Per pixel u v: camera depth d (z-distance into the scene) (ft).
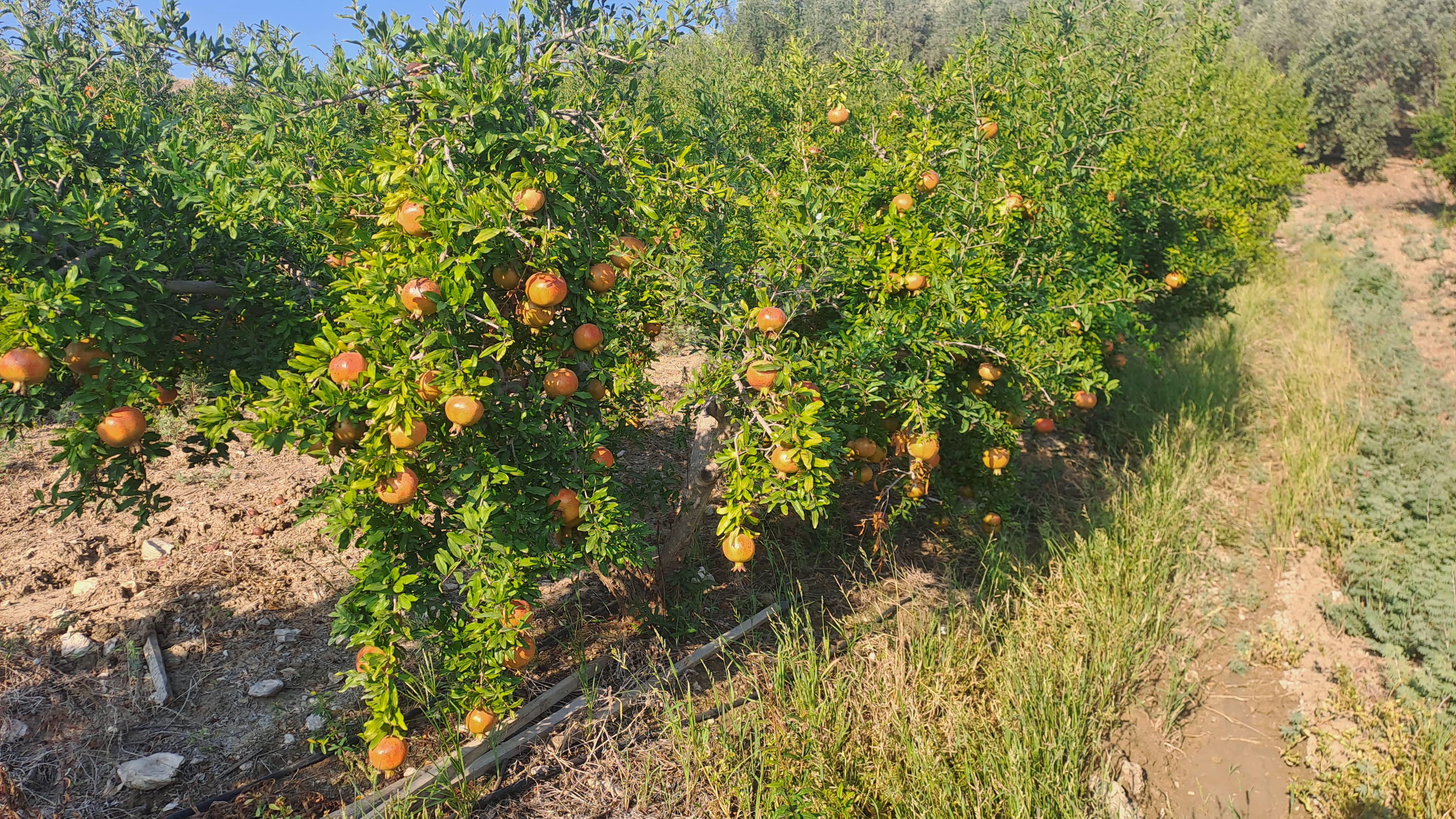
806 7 68.49
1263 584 20.33
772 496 11.74
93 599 15.31
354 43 12.92
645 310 13.57
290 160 13.73
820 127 21.03
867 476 17.38
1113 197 22.71
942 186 17.48
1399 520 21.76
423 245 9.64
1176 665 17.21
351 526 10.34
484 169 11.00
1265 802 14.44
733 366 12.03
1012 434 17.60
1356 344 35.14
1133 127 24.11
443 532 11.17
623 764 12.93
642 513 16.29
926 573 19.02
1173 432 26.76
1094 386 16.78
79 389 9.97
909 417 15.08
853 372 13.93
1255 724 16.12
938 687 14.87
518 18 12.32
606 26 13.17
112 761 12.04
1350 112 68.08
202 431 9.09
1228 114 38.47
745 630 15.97
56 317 8.36
